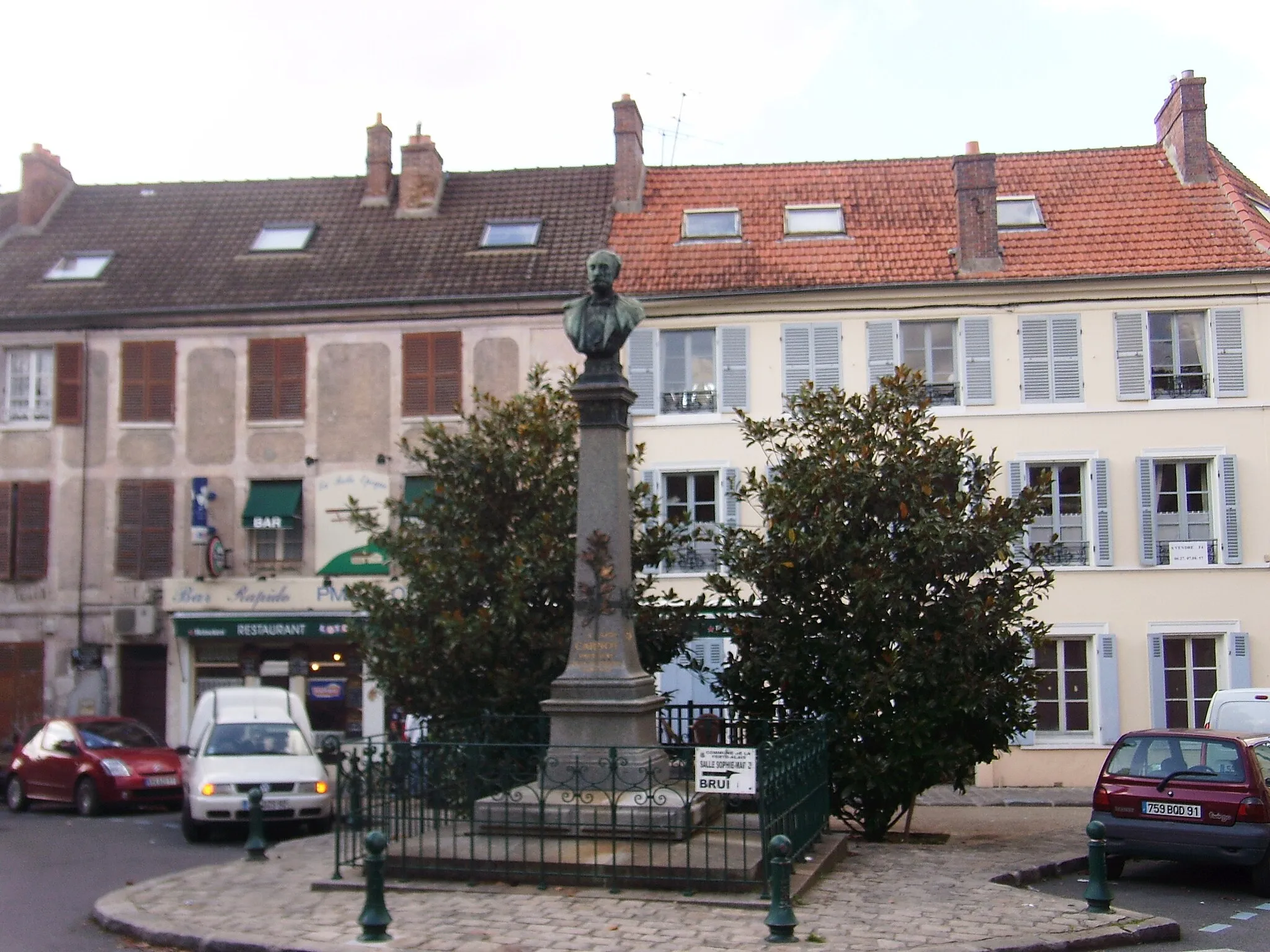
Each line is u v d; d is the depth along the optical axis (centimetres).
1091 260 2508
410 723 2317
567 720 1279
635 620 1527
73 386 2669
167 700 2603
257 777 1666
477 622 1505
